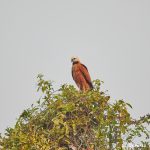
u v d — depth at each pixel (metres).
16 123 15.13
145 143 14.90
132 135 14.83
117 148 14.59
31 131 14.70
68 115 14.98
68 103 14.98
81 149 14.68
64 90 15.44
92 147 14.59
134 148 14.84
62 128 14.59
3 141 14.73
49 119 14.95
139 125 14.93
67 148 14.66
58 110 15.02
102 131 14.65
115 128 14.77
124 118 14.90
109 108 15.02
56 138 14.56
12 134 14.70
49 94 15.46
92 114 14.95
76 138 14.74
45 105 15.32
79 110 14.98
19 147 14.40
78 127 14.82
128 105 15.13
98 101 15.12
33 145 14.30
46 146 14.30
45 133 14.64
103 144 14.59
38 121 14.98
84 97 15.16
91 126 14.90
